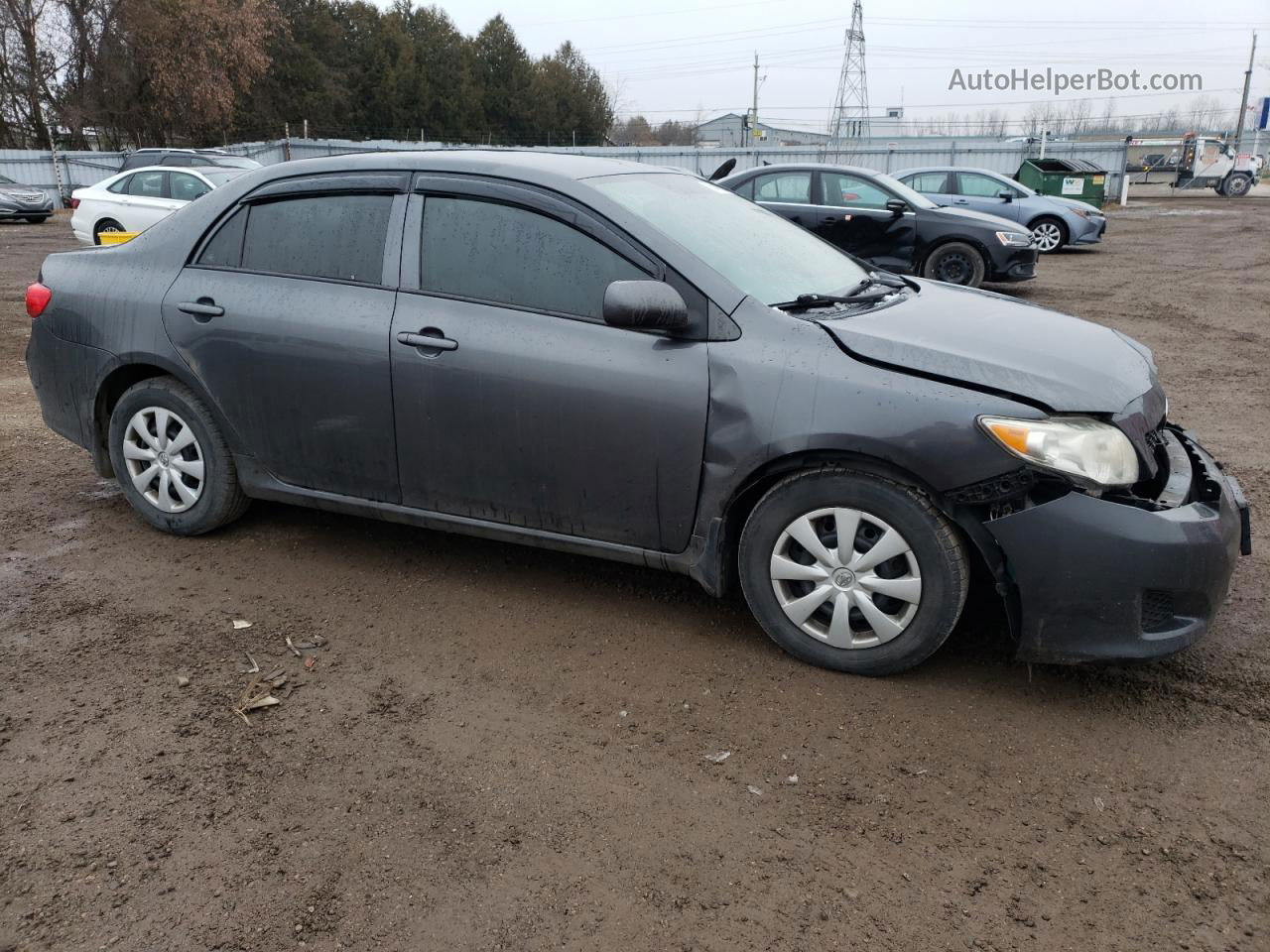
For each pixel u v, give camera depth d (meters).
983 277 11.95
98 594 3.87
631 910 2.25
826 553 3.18
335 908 2.26
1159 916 2.23
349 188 3.83
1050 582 2.90
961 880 2.34
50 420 4.60
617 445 3.33
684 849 2.45
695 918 2.22
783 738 2.91
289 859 2.41
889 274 4.32
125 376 4.38
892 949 2.14
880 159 34.62
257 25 42.50
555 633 3.57
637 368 3.27
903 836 2.49
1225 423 6.46
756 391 3.12
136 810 2.59
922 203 12.21
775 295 3.42
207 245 4.11
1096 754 2.83
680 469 3.27
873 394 2.99
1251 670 3.27
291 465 3.99
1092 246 19.05
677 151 37.12
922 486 3.01
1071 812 2.58
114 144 41.53
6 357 8.64
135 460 4.39
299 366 3.81
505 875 2.36
